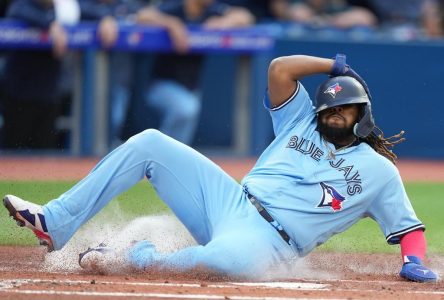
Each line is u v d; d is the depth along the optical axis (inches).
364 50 1808.6
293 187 705.6
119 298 584.1
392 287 679.1
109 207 991.6
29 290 606.2
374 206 723.4
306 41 1797.5
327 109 706.8
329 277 741.3
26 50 1664.6
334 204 703.7
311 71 724.7
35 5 1659.7
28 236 891.4
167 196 725.9
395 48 1820.9
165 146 716.0
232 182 719.7
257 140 1811.0
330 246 922.7
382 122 1833.2
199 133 1791.3
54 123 1705.2
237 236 688.4
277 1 1969.7
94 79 1724.9
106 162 711.7
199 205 718.5
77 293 597.9
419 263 718.5
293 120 729.0
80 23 1723.7
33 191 1124.5
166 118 1769.2
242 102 1803.6
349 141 715.4
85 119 1724.9
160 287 630.5
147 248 711.7
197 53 1768.0
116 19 1802.4
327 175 706.8
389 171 716.0
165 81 1761.8
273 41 1795.0
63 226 698.2
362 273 771.4
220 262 678.5
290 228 700.0
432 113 1851.6
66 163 1578.5
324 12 2000.5
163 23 1748.3
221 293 613.9
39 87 1676.9
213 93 1788.9
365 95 709.9
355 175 709.3
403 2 2065.7
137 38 1736.0
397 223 721.6
